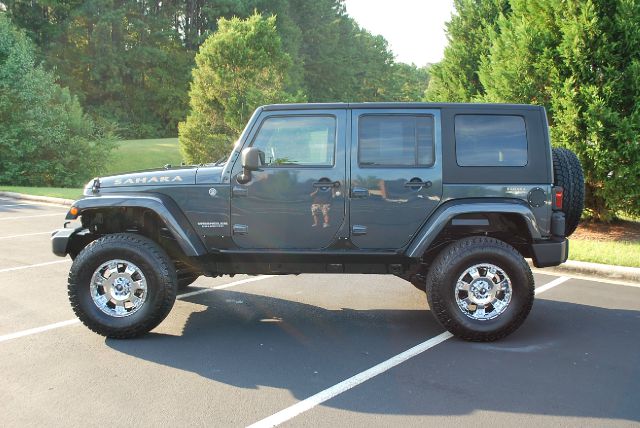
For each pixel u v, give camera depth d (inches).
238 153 207.2
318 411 146.8
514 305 199.2
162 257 202.2
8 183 1061.1
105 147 1217.4
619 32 420.5
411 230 205.2
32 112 1044.5
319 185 203.8
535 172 204.4
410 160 204.7
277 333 211.6
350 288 281.1
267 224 207.3
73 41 2509.8
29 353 187.5
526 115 205.9
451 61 820.0
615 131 416.5
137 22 2534.5
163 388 160.6
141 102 2659.9
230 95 915.4
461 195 203.6
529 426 139.2
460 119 205.5
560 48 433.4
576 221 218.4
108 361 181.2
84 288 200.4
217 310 242.1
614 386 163.8
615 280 299.4
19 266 325.4
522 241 219.0
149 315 200.1
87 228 224.4
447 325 201.0
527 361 183.8
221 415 144.1
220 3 2664.9
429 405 150.6
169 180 209.5
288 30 2608.3
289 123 206.2
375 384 164.4
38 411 145.5
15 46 1055.0
